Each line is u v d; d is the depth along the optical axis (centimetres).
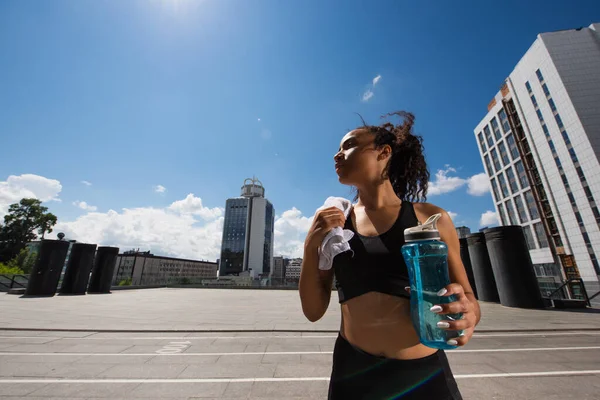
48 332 605
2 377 362
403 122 147
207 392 325
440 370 84
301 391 329
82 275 1507
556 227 3875
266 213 13288
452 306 61
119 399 307
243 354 466
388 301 85
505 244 1083
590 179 3397
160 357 448
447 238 92
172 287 2623
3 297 1228
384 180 107
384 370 83
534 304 1010
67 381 353
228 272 12038
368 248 91
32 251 3944
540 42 3988
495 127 5181
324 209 101
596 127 3416
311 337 586
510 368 398
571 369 394
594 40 3822
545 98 3934
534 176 4219
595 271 3341
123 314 852
